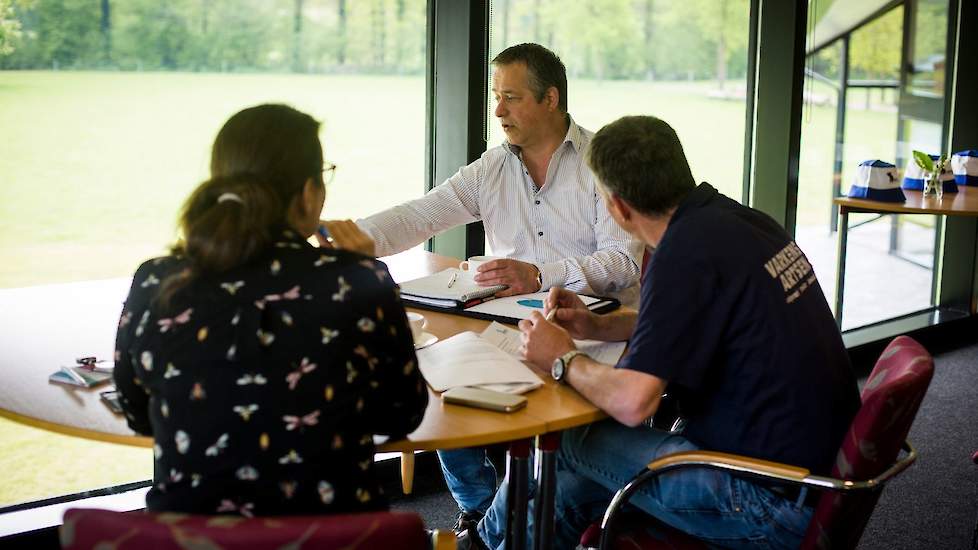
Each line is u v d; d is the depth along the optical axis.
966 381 4.16
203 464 1.27
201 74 2.72
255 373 1.28
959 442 3.45
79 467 2.62
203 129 2.76
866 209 3.85
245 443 1.27
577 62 3.44
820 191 4.28
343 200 3.04
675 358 1.61
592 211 2.61
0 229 2.48
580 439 1.89
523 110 2.55
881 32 4.42
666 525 1.77
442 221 2.72
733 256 1.64
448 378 1.71
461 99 3.04
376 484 1.38
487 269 2.29
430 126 3.19
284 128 1.43
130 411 1.42
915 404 1.55
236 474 1.27
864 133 4.45
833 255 4.43
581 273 2.37
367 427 1.37
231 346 1.29
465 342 1.87
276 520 1.10
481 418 1.57
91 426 1.49
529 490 1.90
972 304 4.96
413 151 3.16
